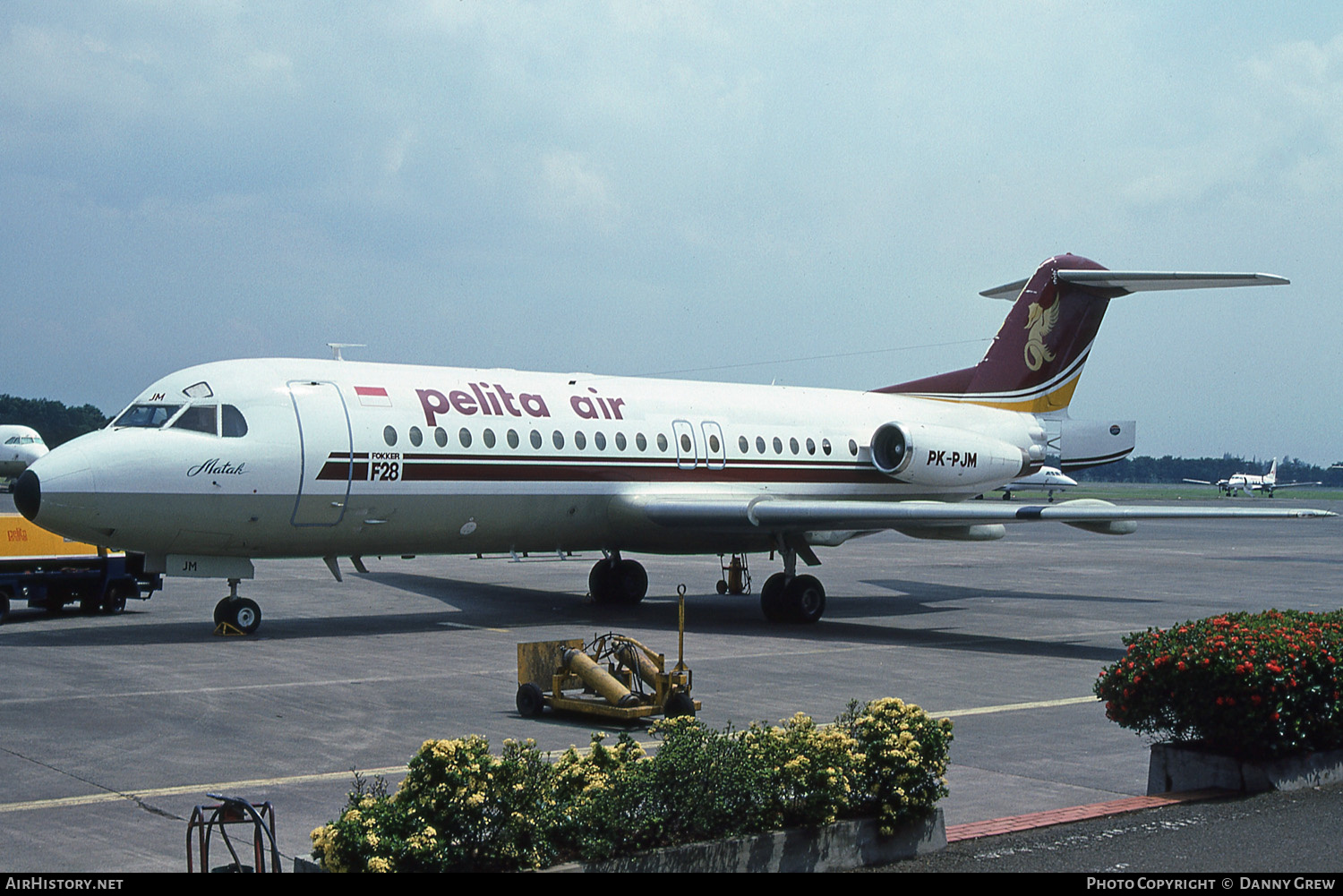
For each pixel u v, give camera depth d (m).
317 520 29.11
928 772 12.45
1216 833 12.89
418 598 38.53
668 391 36.97
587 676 19.30
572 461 33.19
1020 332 44.94
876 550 69.69
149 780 15.12
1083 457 46.44
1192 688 14.79
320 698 20.78
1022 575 52.69
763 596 34.81
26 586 32.09
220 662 24.56
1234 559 63.75
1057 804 14.62
